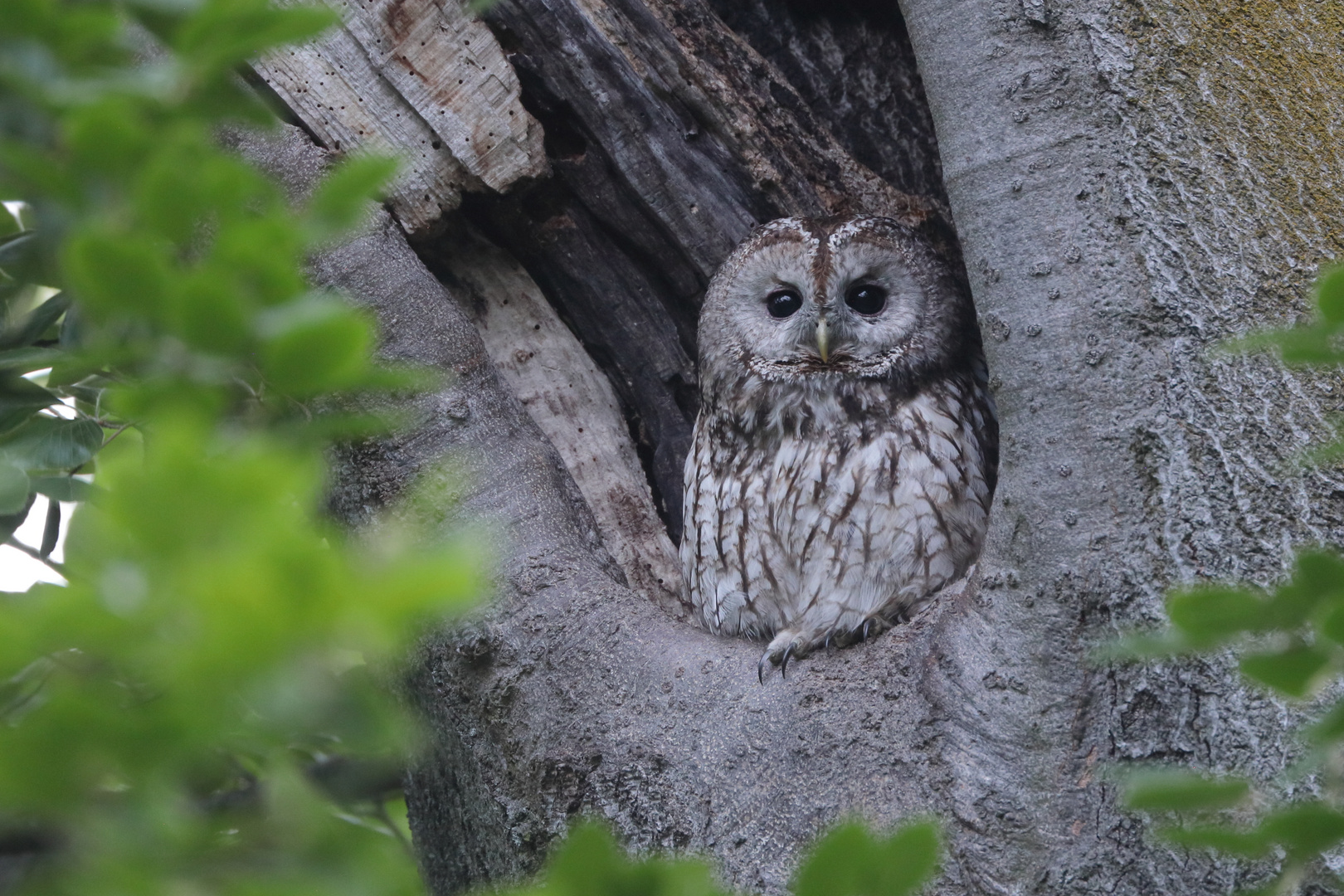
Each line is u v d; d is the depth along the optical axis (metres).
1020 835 5.70
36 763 3.14
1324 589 3.97
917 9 6.88
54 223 4.76
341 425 4.32
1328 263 6.12
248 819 3.80
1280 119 6.47
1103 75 6.42
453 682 7.05
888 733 6.13
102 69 4.45
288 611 2.85
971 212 6.54
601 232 9.57
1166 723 5.56
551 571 7.21
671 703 6.66
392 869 3.83
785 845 6.05
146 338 4.16
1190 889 5.31
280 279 3.83
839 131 10.02
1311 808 3.99
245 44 4.27
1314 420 5.80
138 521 2.94
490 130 8.77
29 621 2.98
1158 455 5.87
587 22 8.99
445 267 9.45
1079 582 5.86
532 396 9.53
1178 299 6.05
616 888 3.80
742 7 10.02
